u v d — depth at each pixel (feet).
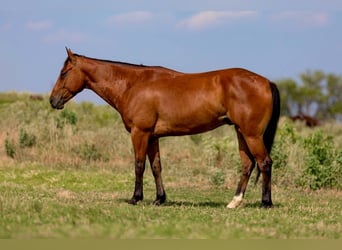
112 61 45.75
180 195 54.95
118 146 77.56
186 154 78.18
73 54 46.03
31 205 39.09
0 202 39.68
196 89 42.52
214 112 42.32
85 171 68.28
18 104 109.19
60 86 46.24
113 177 64.85
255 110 41.39
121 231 32.22
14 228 32.63
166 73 44.27
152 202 46.44
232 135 88.38
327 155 63.72
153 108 43.37
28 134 77.00
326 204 49.34
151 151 45.68
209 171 67.41
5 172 65.00
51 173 65.26
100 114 109.40
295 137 77.56
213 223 35.83
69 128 82.12
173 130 43.60
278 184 61.93
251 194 55.88
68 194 52.44
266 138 42.55
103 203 44.39
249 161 43.80
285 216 39.27
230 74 42.16
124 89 44.68
